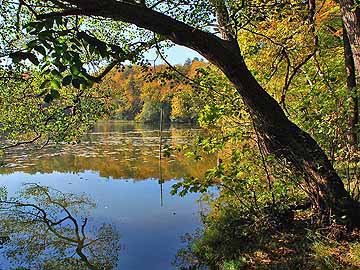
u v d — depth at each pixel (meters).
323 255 4.77
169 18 4.55
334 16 7.65
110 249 7.76
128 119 71.31
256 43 6.96
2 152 10.84
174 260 6.67
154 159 22.44
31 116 9.47
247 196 6.35
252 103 5.16
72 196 13.15
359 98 6.73
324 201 5.34
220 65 4.91
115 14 4.04
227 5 4.84
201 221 9.03
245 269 5.09
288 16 5.91
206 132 6.19
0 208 11.45
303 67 7.61
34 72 7.36
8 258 7.52
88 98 8.90
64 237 8.78
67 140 10.00
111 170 18.98
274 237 5.63
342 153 5.71
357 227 5.25
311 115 5.63
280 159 5.43
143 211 10.77
